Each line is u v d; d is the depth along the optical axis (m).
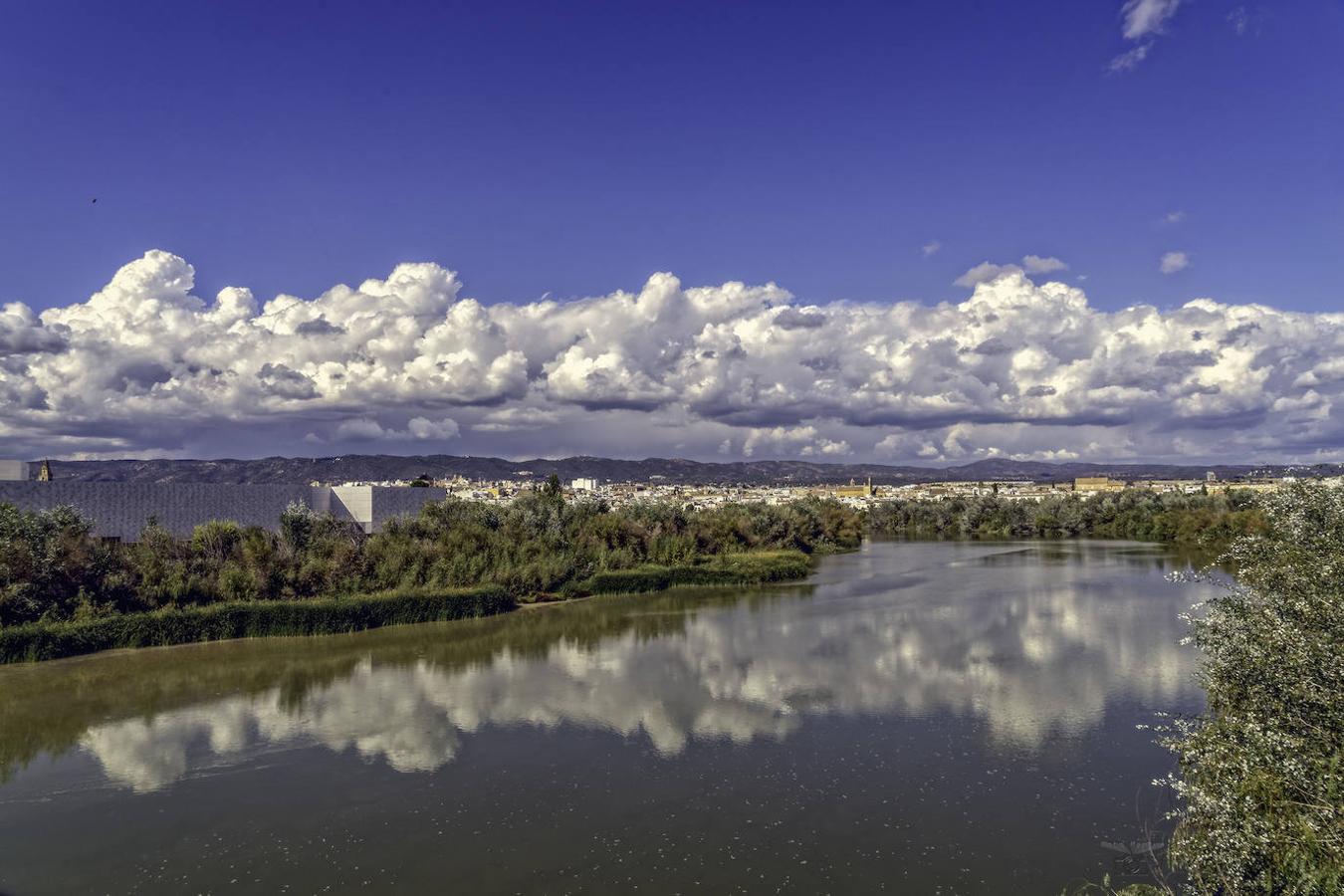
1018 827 21.48
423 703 33.66
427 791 24.31
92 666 41.31
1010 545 118.25
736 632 48.47
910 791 23.88
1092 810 22.47
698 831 21.47
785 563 77.06
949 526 148.88
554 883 18.94
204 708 33.28
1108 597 59.09
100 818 22.69
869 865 19.58
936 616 52.25
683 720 30.78
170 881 19.27
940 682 35.56
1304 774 12.98
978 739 28.22
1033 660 39.41
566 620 54.53
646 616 55.66
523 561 68.19
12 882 19.30
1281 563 17.83
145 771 26.25
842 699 33.19
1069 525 136.75
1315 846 12.15
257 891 18.77
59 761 27.23
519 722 30.91
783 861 19.83
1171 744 16.81
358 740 29.05
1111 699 32.72
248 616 49.34
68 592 48.75
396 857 20.28
